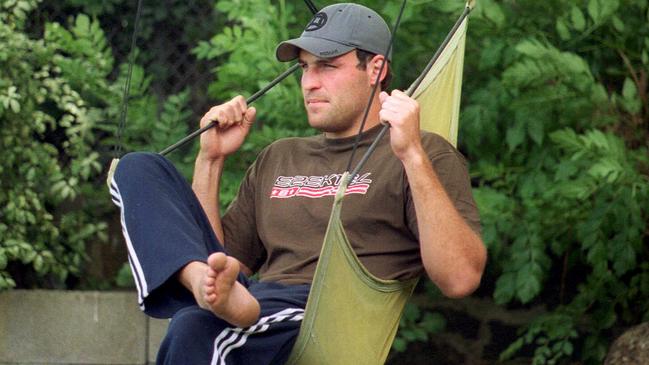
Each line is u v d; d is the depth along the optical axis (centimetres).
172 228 1082
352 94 1251
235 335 1097
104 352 1983
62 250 2061
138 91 2036
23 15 2003
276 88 1817
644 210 1780
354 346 1147
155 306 1100
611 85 1889
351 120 1261
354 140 1263
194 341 1066
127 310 1983
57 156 2059
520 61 1777
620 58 1862
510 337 2006
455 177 1212
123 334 1983
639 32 1802
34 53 1997
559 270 1988
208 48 1925
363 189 1216
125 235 1098
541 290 1995
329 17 1260
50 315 1988
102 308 1988
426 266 1152
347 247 1102
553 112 1805
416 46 1844
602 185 1717
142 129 2050
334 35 1244
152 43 2161
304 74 1267
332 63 1248
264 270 1281
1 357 1989
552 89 1742
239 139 1303
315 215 1233
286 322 1134
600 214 1738
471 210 1204
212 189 1304
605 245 1752
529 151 1859
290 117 1845
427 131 1272
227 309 1034
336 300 1116
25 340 1988
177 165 1995
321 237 1227
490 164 1870
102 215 2131
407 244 1210
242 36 1906
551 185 1783
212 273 1013
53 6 2152
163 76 2156
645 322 1816
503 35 1788
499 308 2008
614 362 1744
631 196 1727
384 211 1207
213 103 2148
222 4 1852
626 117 1828
